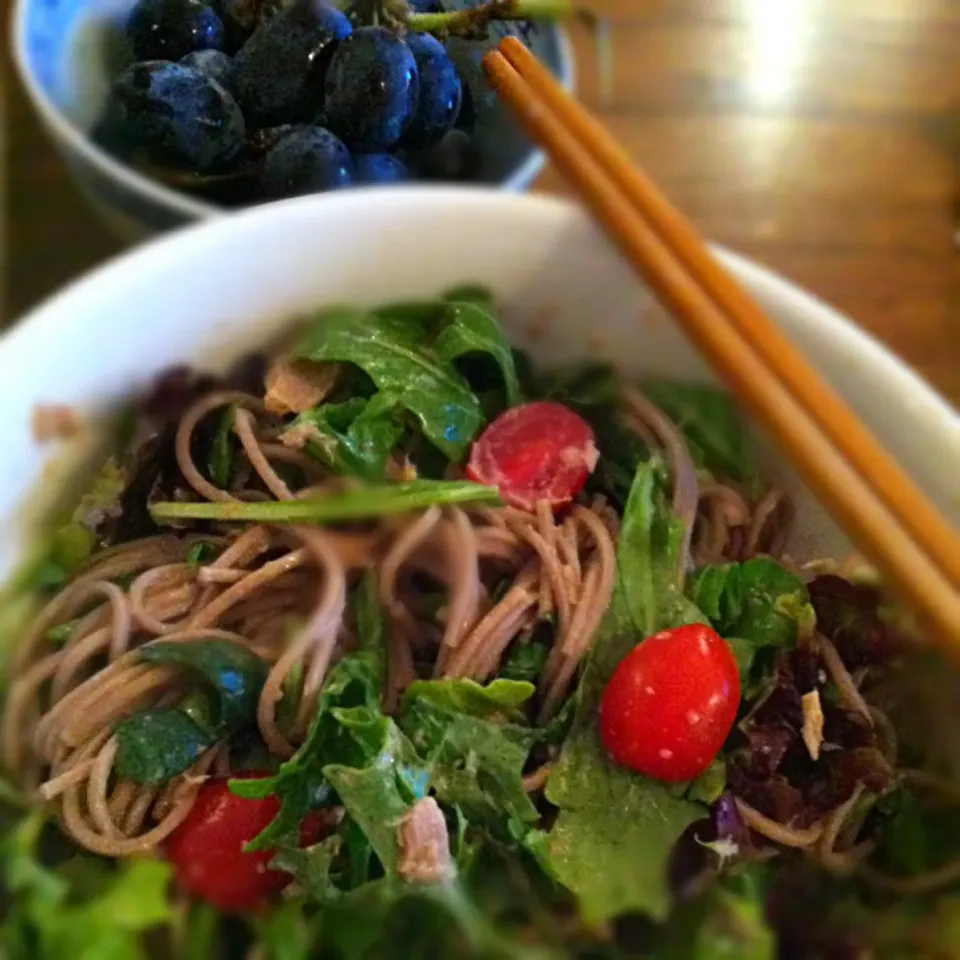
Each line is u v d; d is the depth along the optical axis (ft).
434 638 0.89
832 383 0.86
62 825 0.81
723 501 0.94
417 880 0.78
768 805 0.86
